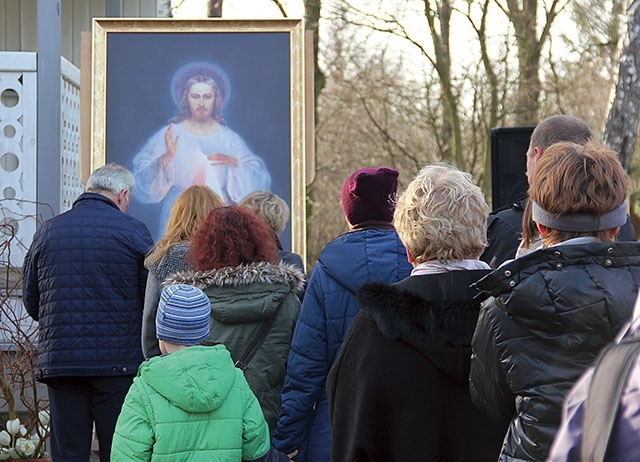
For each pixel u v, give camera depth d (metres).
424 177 3.56
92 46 9.85
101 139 9.81
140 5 15.66
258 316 4.74
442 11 25.64
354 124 26.84
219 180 9.88
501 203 7.45
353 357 3.47
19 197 10.27
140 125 9.85
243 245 4.80
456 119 25.31
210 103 9.91
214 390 3.89
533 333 2.76
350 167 27.03
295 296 4.91
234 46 9.95
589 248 2.75
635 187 20.77
